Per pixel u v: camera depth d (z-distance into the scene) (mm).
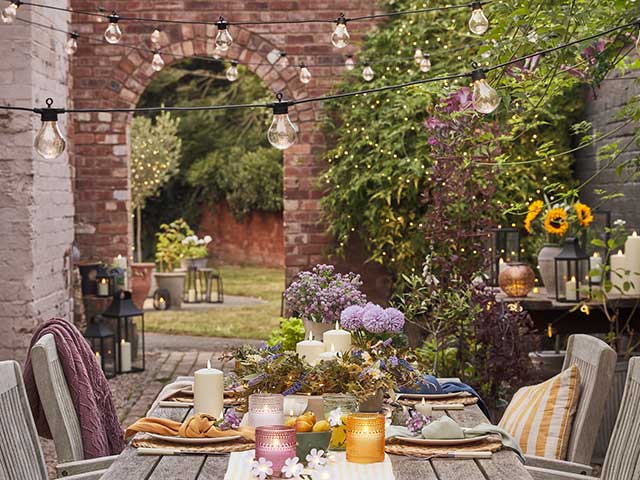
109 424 4316
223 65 22609
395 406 3721
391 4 9766
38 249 6625
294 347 4754
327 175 9531
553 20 4641
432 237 6137
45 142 3330
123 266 9727
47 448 5996
